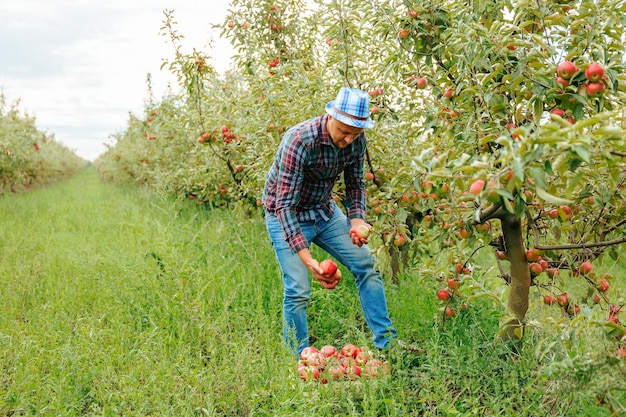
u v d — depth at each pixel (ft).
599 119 6.07
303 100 15.26
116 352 11.47
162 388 9.82
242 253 17.74
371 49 14.98
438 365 10.09
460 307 11.45
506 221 10.02
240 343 11.68
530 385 9.04
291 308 11.80
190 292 14.01
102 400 9.47
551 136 6.25
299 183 10.89
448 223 10.98
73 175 139.44
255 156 18.53
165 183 29.07
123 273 16.61
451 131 10.84
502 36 9.46
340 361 10.67
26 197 49.42
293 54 20.67
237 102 20.85
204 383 9.83
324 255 17.53
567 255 10.48
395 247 11.87
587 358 7.63
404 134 14.26
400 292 14.17
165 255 15.33
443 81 11.73
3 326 13.04
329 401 9.23
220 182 25.40
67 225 29.01
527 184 9.02
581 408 8.57
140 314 13.78
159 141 35.78
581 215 10.53
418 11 11.18
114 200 45.62
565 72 8.27
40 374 10.63
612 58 8.61
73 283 16.57
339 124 10.15
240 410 9.73
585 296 10.62
